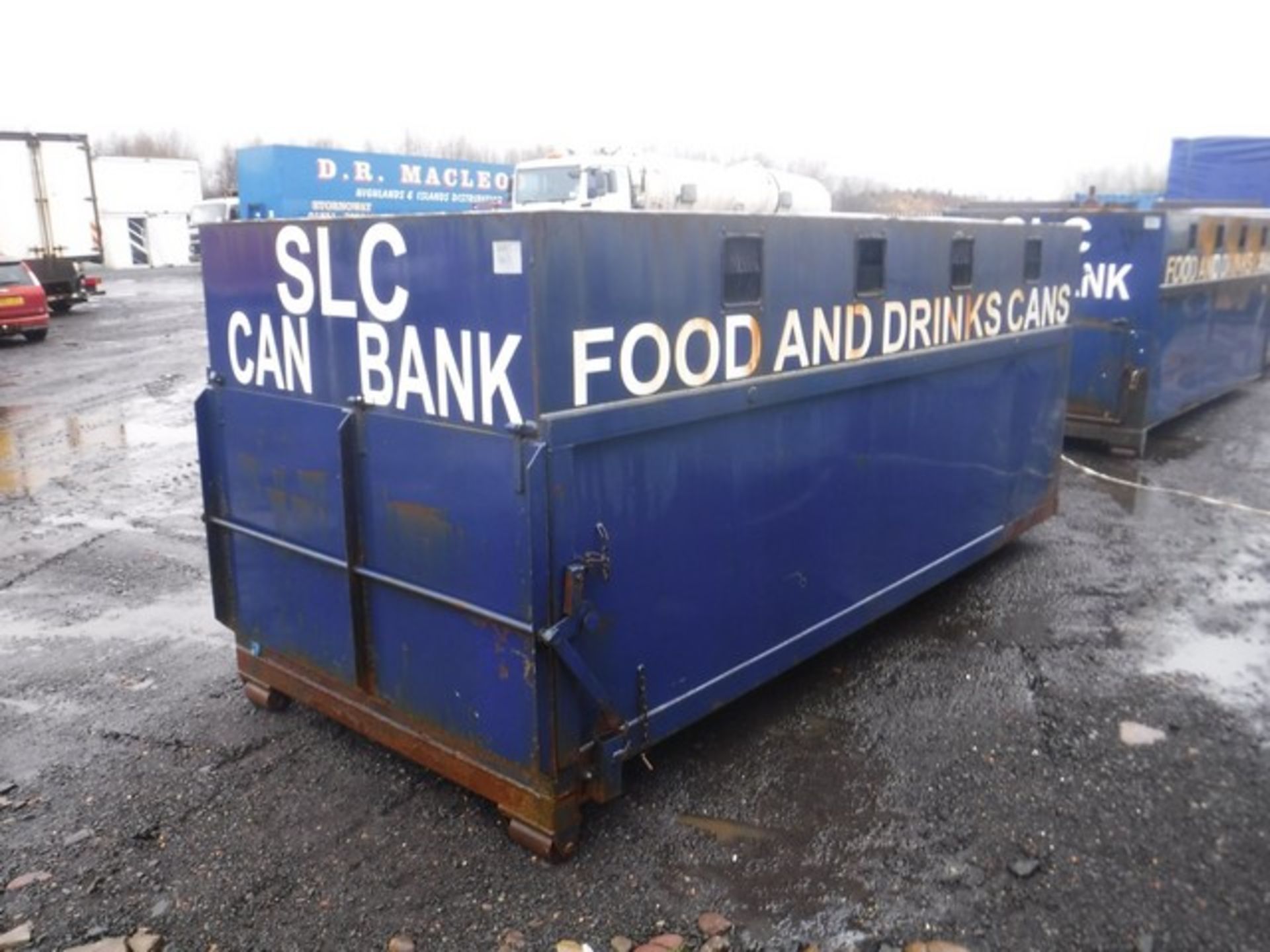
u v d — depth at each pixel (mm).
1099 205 10930
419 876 3295
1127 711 4406
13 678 4801
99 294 27141
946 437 5184
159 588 6039
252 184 30469
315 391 3750
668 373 3445
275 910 3139
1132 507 7578
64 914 3121
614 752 3434
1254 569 6242
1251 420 10891
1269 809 3674
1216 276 10195
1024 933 3035
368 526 3666
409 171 33156
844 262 4172
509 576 3188
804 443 4156
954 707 4430
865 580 4738
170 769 3957
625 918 3092
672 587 3633
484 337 3123
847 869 3322
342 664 3902
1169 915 3111
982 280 5219
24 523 7391
